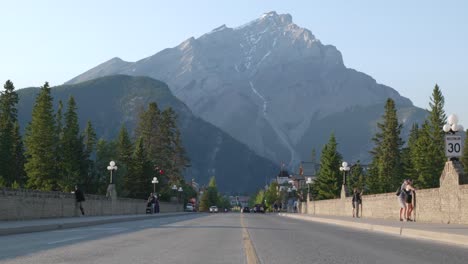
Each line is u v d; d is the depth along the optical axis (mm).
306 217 50406
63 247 14891
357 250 14695
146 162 97500
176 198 110625
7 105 96188
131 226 29359
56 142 96438
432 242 18047
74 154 98375
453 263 11562
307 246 16016
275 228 28312
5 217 28000
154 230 24891
